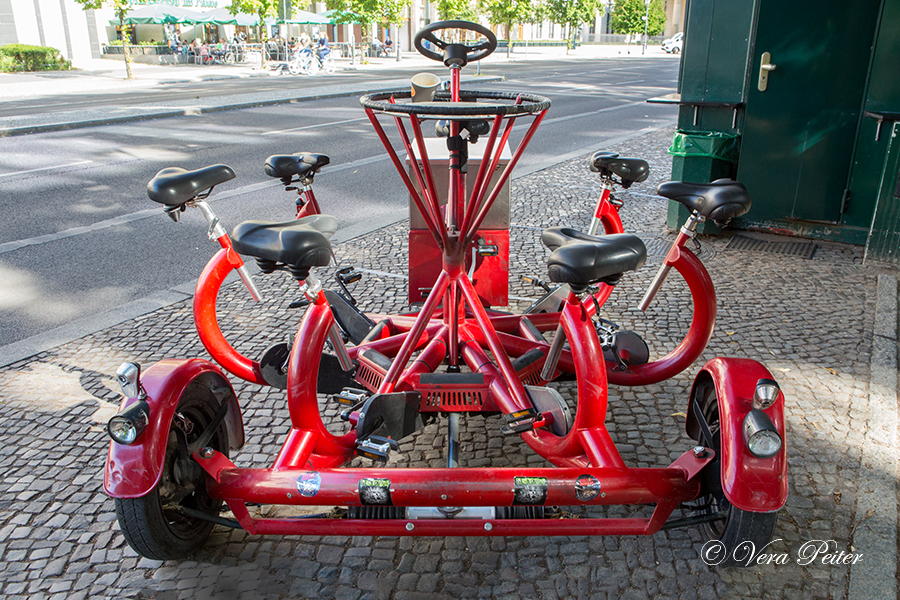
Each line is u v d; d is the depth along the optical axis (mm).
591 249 2195
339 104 17906
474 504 2184
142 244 6477
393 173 9633
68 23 34125
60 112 15352
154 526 2262
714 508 2473
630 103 18609
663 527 2334
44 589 2416
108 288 5398
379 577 2463
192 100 18031
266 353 3055
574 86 23594
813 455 3141
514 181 9086
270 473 2262
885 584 2426
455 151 2910
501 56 46312
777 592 2389
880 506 2812
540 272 5668
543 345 3217
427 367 3002
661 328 4555
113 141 11859
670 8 79750
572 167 10008
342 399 2715
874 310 4781
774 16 6000
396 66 35250
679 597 2367
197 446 2461
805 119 6188
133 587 2422
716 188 2877
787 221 6547
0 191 8383
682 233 3012
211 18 36156
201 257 6129
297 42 34625
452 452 2672
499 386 2811
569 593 2387
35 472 3090
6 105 17438
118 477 2172
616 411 3562
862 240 6254
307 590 2404
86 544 2646
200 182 2764
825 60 5988
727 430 2232
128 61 25938
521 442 3312
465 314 3508
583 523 2281
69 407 3643
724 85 6355
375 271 5723
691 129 6660
